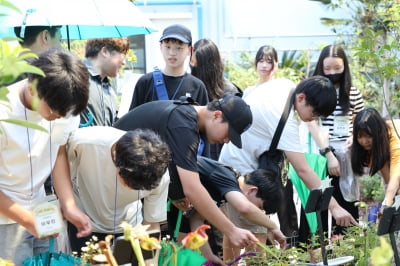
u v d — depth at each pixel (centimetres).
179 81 502
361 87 899
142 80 505
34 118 287
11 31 402
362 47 363
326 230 491
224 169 387
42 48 404
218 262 367
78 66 264
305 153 486
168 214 382
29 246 307
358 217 515
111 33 541
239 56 1131
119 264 248
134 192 317
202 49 537
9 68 139
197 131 352
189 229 387
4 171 290
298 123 434
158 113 354
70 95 258
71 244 349
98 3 435
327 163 502
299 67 1113
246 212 370
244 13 1136
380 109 877
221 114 352
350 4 1067
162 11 1116
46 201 283
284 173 446
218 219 341
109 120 471
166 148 288
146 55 1095
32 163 295
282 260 337
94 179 322
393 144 421
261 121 434
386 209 263
